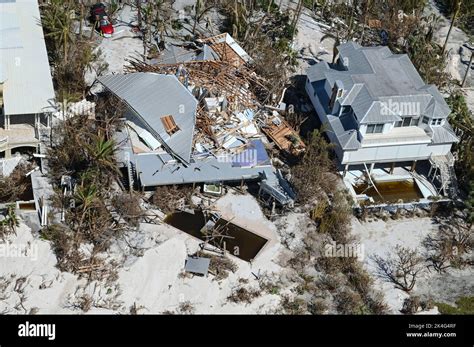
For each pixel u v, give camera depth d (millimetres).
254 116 72875
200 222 63688
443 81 84875
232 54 80625
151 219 63000
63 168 65500
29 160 66688
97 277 57344
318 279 60156
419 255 63781
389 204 66875
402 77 72250
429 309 59000
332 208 65688
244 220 64562
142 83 70250
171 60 78000
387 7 96562
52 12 77250
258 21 89688
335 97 69312
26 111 64562
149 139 67312
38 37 73438
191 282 58156
